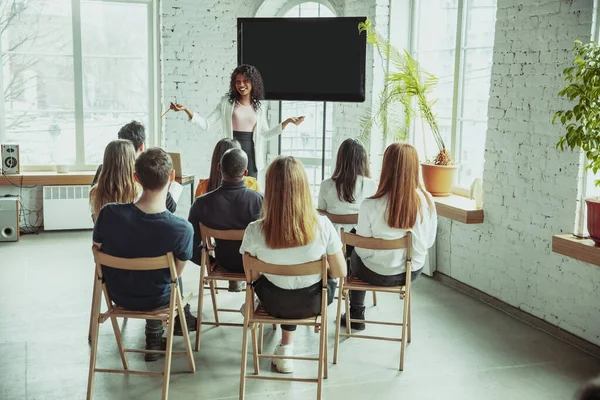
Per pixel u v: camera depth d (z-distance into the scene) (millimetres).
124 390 3396
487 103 5223
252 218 3766
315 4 7098
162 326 3838
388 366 3754
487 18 5172
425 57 6070
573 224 4043
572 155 4027
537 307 4414
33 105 6875
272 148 7598
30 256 5898
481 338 4203
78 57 6902
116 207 3164
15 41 6723
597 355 3914
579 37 3928
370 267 3807
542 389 3480
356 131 6633
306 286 3283
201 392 3391
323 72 5711
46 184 6676
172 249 3186
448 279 5422
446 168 5398
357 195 4238
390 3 6141
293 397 3357
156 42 7125
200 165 7305
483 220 4926
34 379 3496
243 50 5852
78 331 4191
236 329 4297
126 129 4301
